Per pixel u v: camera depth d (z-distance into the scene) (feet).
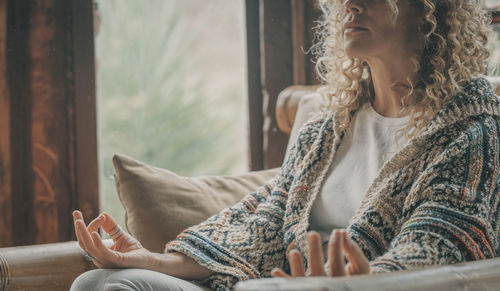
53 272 4.31
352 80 4.46
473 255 3.34
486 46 4.26
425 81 4.09
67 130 6.95
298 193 4.29
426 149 3.85
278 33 7.03
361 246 3.76
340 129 4.35
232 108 19.03
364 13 4.03
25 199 6.93
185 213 4.70
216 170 18.16
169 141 17.83
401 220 3.72
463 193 3.48
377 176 3.93
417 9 4.05
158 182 4.79
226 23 19.24
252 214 4.47
